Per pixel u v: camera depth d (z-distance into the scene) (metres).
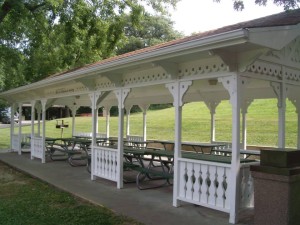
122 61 6.53
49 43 19.94
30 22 18.05
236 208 5.31
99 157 8.92
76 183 8.69
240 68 5.25
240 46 4.84
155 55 5.71
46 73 21.20
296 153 4.70
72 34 19.19
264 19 6.39
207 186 5.85
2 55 19.33
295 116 18.72
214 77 5.67
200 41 4.86
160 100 13.68
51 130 28.64
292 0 6.33
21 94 14.54
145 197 7.15
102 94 8.98
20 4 14.97
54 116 46.34
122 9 20.50
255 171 4.83
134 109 37.03
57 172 10.44
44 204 6.71
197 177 6.04
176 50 5.29
